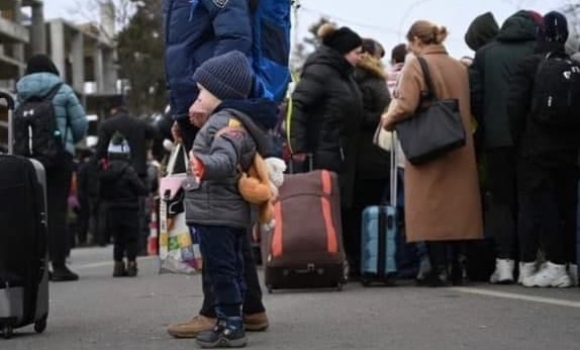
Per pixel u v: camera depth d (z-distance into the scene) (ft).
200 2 21.22
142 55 189.47
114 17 188.65
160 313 26.86
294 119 33.73
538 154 29.99
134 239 41.50
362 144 34.96
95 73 271.49
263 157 20.57
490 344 20.43
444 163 31.14
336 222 31.07
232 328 20.40
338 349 20.12
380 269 32.30
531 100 29.99
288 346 20.53
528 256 30.83
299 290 31.40
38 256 22.80
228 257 20.39
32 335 23.18
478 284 32.17
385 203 35.40
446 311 25.44
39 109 37.22
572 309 25.39
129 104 188.14
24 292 22.54
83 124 38.50
